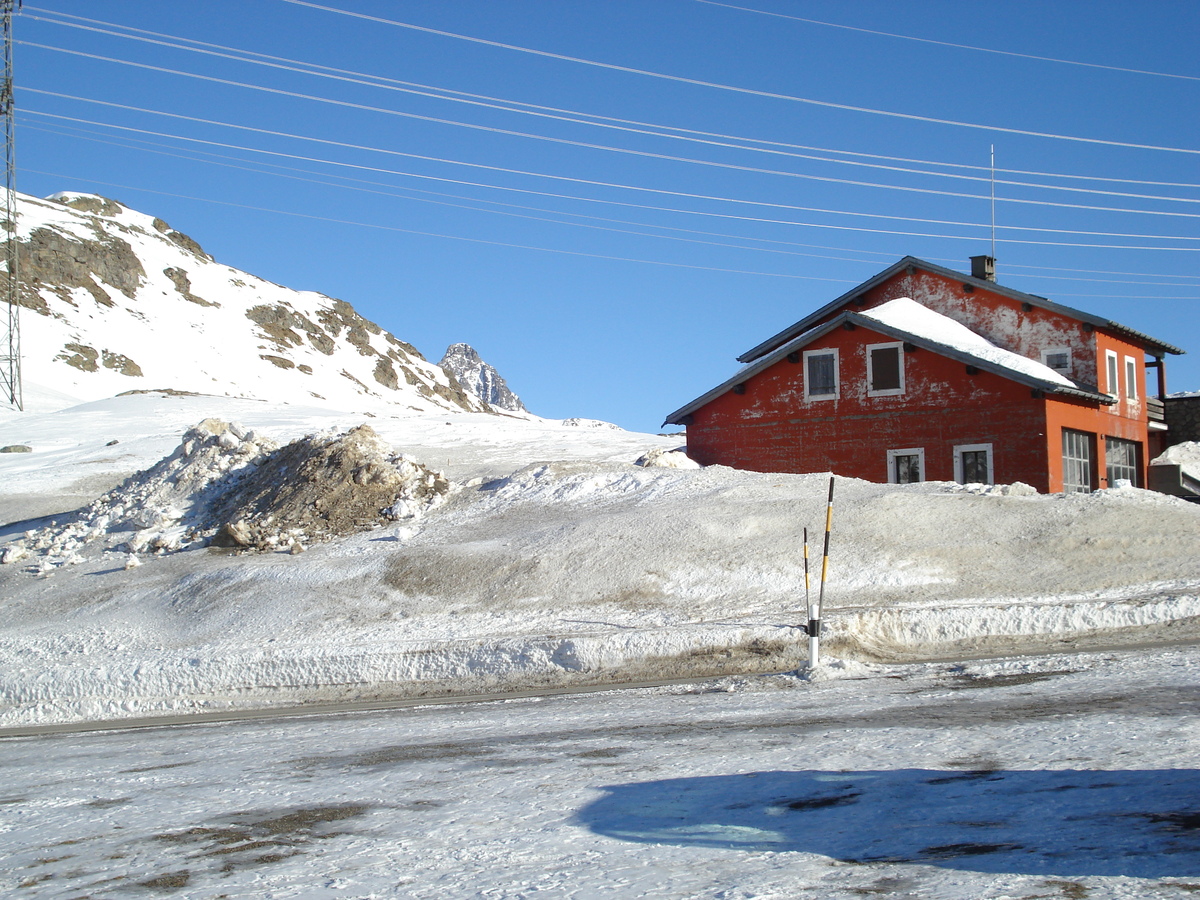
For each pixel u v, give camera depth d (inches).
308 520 1149.7
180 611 936.3
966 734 332.2
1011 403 1181.1
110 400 2805.1
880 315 1326.3
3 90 2957.7
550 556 882.8
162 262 6988.2
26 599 1078.4
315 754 413.4
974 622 640.4
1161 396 1611.7
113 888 230.8
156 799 338.6
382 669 703.1
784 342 1556.3
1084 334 1362.0
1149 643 557.9
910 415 1241.4
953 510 883.4
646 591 800.9
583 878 210.1
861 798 261.0
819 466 1298.0
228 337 6422.2
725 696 490.9
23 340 5044.3
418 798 304.5
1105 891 180.2
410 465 1221.1
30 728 683.4
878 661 592.4
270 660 733.9
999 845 213.0
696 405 1375.5
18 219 6269.7
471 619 795.4
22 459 1958.7
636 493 1063.0
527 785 309.1
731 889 195.5
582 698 540.7
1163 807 231.0
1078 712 355.6
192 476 1344.7
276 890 218.8
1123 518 831.7
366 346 7406.5
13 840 292.0
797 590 765.9
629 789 291.6
